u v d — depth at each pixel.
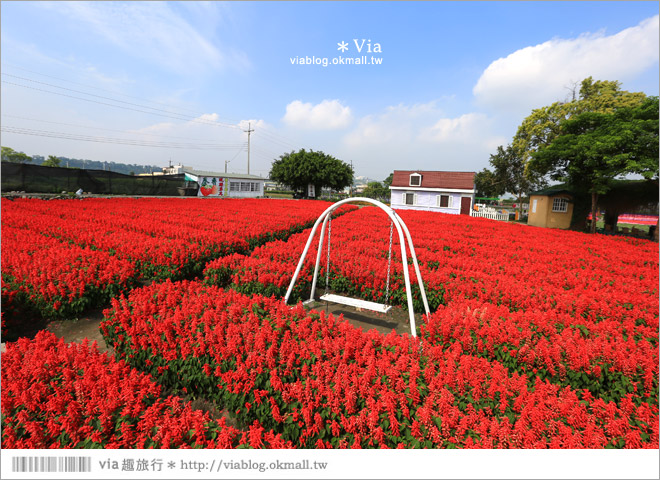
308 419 2.87
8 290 5.72
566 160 20.27
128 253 8.02
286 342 3.76
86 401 2.96
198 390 3.91
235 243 10.09
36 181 23.86
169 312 4.52
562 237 14.54
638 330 4.75
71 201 19.61
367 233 12.92
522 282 7.25
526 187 36.38
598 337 4.28
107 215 14.66
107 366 3.51
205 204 23.41
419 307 6.98
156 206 20.05
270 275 6.96
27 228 11.17
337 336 4.28
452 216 22.34
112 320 4.60
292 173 44.78
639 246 13.27
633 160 17.00
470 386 3.16
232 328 4.03
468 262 8.73
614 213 23.28
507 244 12.28
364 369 3.45
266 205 25.52
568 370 3.82
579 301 5.73
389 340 4.05
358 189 113.12
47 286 5.78
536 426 2.73
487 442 2.54
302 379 3.44
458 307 5.38
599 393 3.70
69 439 2.70
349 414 2.97
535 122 29.23
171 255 8.00
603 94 25.83
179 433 2.65
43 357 3.48
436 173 34.62
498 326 4.49
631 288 7.13
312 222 16.36
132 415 2.86
